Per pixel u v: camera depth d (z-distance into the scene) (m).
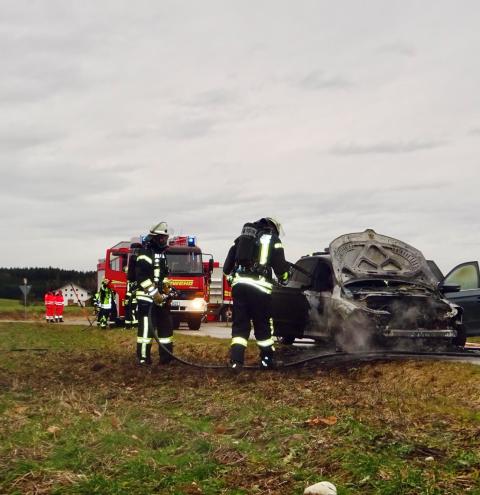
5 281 93.75
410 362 9.28
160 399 7.09
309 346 13.01
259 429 5.34
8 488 3.91
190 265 22.34
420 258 11.90
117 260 24.00
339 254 11.44
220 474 4.21
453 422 5.48
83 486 3.92
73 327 25.03
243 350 9.46
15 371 9.77
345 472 4.14
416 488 3.78
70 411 6.18
